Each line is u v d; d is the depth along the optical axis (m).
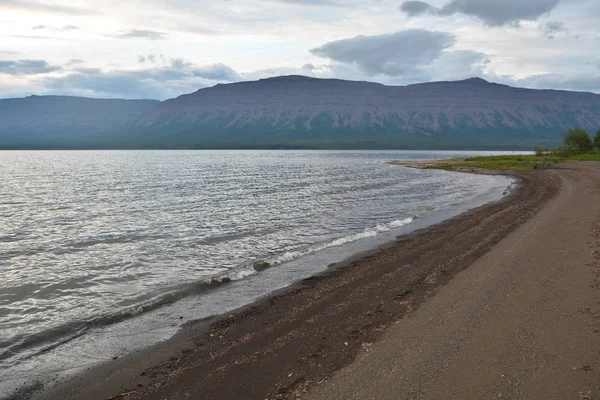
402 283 13.55
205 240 22.91
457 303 11.00
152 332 10.72
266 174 80.81
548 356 7.78
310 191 49.41
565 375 7.12
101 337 10.53
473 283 12.62
